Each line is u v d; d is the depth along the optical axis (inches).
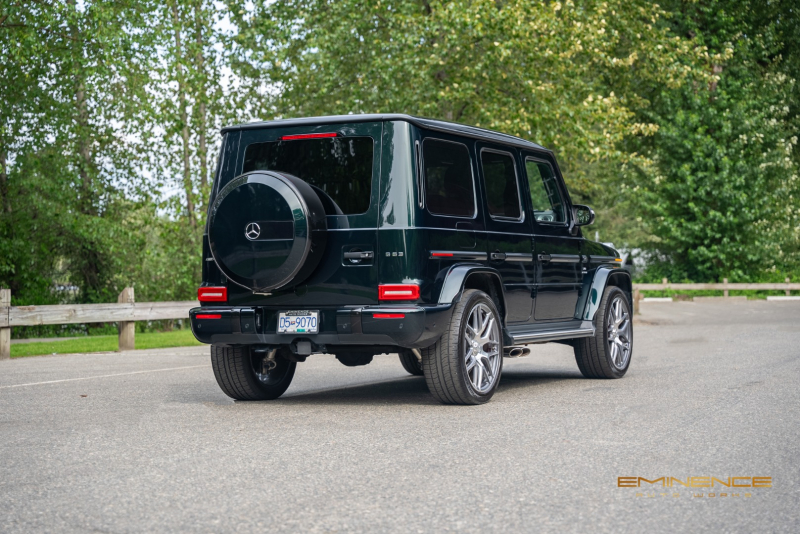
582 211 360.2
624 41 1136.2
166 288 929.5
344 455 198.8
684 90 1400.1
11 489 168.4
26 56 816.9
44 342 633.0
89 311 536.4
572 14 884.0
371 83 877.2
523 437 219.5
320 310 268.7
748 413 255.3
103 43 816.9
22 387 337.7
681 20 1439.5
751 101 1393.9
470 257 284.8
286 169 279.7
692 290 1375.5
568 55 874.1
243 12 933.8
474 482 171.9
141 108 836.6
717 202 1411.2
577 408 268.2
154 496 161.9
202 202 895.7
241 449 206.7
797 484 169.8
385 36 919.7
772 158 1385.3
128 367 428.8
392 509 151.9
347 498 159.9
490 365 285.6
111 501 158.7
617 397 293.1
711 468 183.6
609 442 211.9
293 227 261.7
